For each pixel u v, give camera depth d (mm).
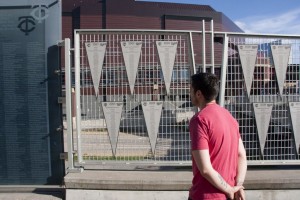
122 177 5488
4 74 5664
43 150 5730
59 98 5672
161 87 5832
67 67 5625
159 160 5910
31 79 5664
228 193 3033
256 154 5996
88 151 5965
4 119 5707
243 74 5914
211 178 2955
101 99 5848
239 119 5938
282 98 6008
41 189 5695
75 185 5379
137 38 5840
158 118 5863
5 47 5633
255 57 5922
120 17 49812
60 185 5750
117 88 5832
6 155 5746
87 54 5781
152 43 5805
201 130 3049
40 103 5688
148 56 5805
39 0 5609
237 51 5914
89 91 5836
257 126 5969
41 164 5746
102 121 5887
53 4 5625
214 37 5906
